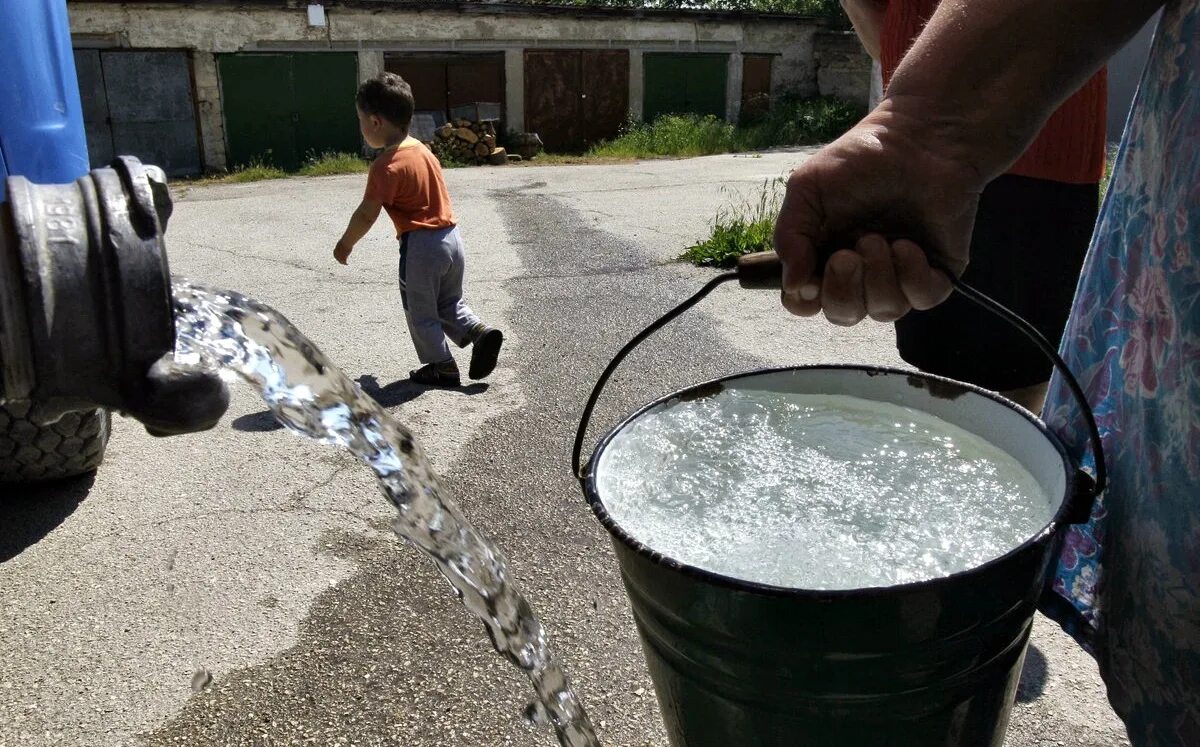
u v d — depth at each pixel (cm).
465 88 1983
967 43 123
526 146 1906
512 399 421
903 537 139
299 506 319
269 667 234
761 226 705
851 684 119
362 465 350
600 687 221
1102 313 144
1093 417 139
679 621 128
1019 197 220
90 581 275
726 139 1950
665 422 164
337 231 892
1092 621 148
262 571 278
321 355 136
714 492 155
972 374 242
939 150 126
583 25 2038
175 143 1772
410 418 400
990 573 116
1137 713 136
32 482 330
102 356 92
